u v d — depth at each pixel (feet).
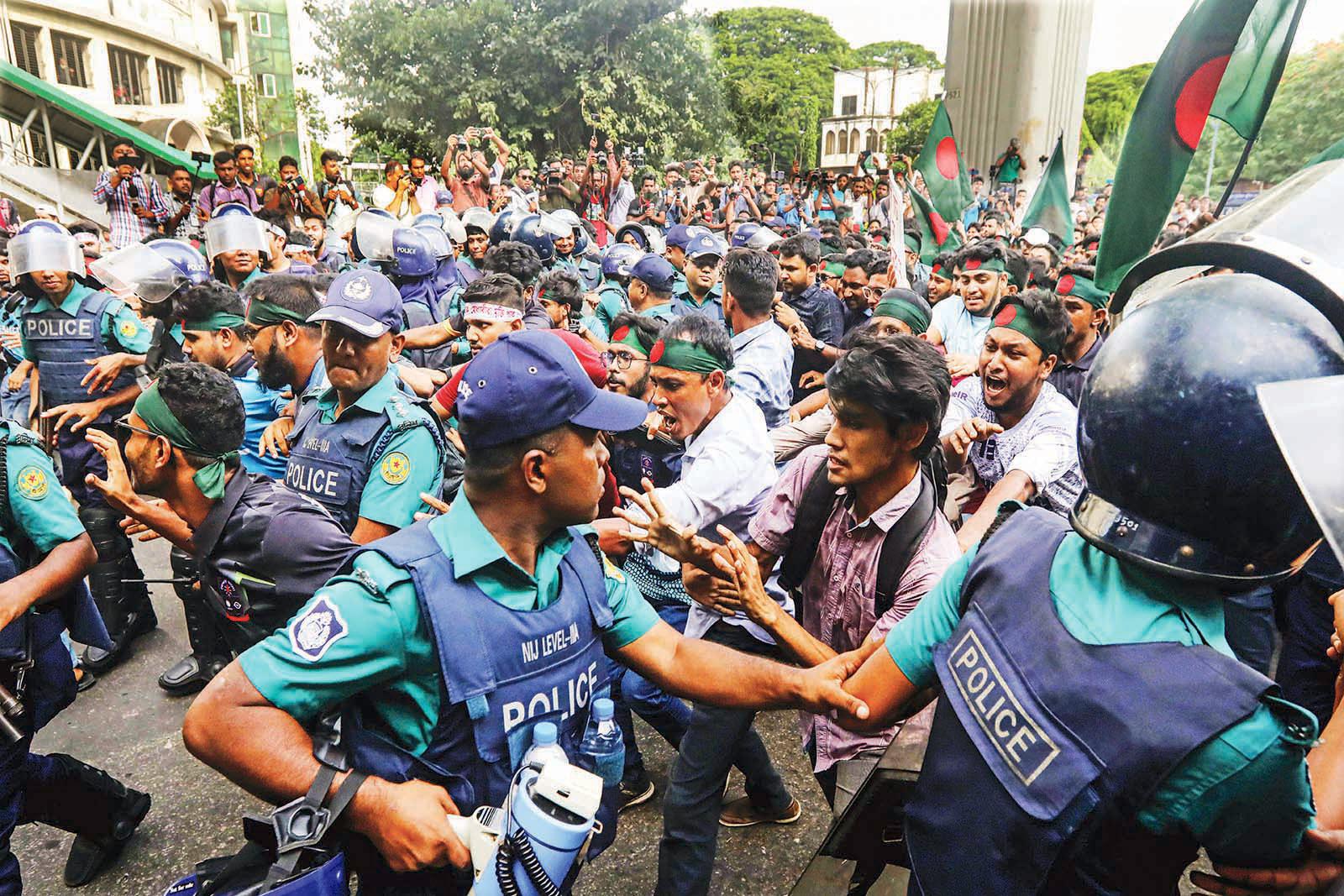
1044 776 3.28
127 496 6.81
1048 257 23.30
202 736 3.99
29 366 13.94
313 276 13.43
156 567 16.16
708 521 7.88
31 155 58.54
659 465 10.46
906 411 5.77
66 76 98.99
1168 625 3.28
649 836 9.24
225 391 6.52
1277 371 2.99
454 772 4.29
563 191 39.73
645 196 51.44
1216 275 3.43
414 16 68.44
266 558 6.55
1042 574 3.71
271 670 4.02
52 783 7.89
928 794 3.84
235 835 9.29
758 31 163.84
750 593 5.99
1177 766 3.00
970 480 9.64
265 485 6.98
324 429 8.18
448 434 9.37
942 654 4.03
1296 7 10.37
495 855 3.84
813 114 155.33
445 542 4.33
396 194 32.60
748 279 11.68
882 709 4.66
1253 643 8.73
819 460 6.89
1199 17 10.39
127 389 13.48
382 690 4.28
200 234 29.43
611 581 5.15
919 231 27.45
